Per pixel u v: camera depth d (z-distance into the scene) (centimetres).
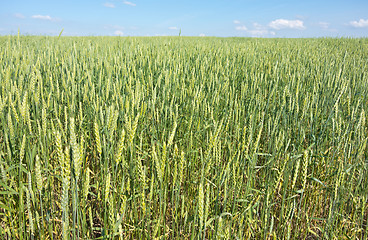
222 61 669
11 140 225
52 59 520
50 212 207
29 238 203
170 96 389
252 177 265
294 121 327
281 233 225
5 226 227
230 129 321
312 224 274
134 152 247
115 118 197
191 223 223
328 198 292
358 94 411
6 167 221
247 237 232
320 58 814
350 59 807
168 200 258
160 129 312
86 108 333
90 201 252
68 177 136
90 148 301
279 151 262
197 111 311
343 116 354
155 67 503
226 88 392
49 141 263
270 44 1275
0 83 358
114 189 205
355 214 230
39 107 318
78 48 750
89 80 349
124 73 432
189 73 520
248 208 210
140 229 202
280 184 257
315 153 294
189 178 275
